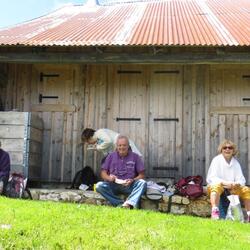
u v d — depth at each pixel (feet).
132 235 13.46
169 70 29.27
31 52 27.17
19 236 12.76
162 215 17.35
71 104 29.60
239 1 41.98
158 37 26.96
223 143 21.91
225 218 20.56
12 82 30.17
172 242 13.04
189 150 28.45
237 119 28.48
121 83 29.50
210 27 29.99
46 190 24.27
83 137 25.68
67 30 30.60
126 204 21.17
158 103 29.09
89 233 13.41
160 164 28.53
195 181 23.58
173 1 43.34
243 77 28.86
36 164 28.04
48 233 13.16
